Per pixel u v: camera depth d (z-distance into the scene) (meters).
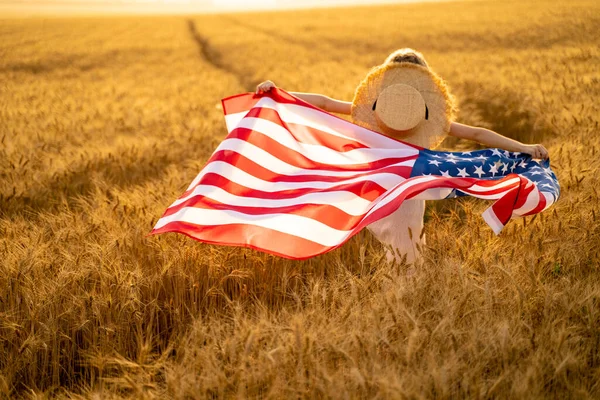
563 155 4.79
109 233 3.73
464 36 23.23
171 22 58.00
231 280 3.50
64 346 3.10
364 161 3.58
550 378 2.22
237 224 3.24
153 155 6.86
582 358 2.41
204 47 30.02
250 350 2.37
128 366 2.67
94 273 3.31
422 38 23.81
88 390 2.74
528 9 33.91
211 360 2.30
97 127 8.49
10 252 3.42
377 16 40.91
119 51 28.03
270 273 3.54
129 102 11.07
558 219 3.51
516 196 2.96
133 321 3.09
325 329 2.46
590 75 10.01
